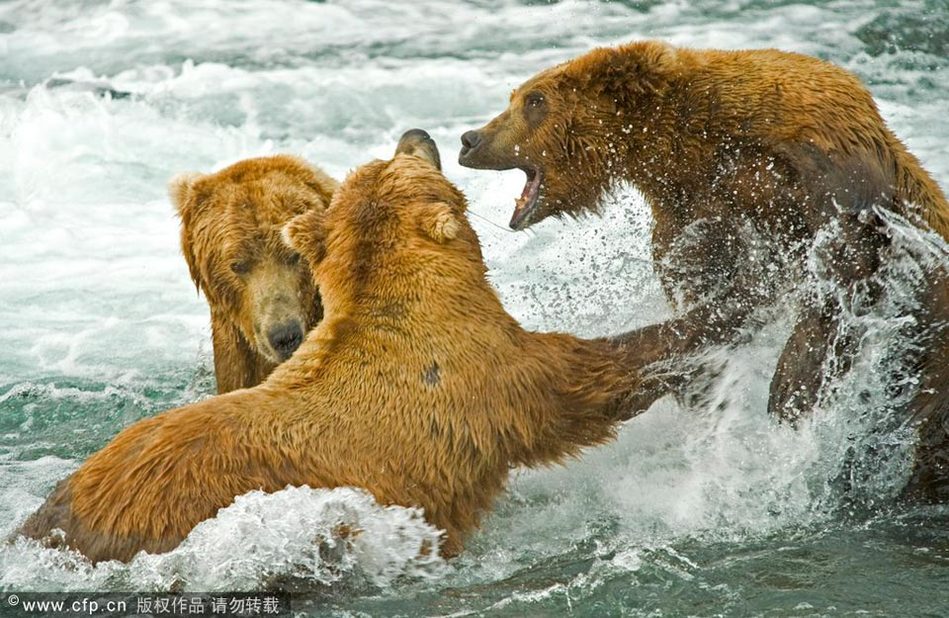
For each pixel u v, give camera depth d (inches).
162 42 1034.1
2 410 561.6
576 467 459.2
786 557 408.2
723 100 446.9
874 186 428.8
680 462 461.1
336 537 384.2
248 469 379.9
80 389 581.6
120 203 796.0
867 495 450.0
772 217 446.3
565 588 389.7
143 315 665.0
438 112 896.9
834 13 1021.2
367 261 413.1
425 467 395.9
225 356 500.7
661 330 444.1
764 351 460.1
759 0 1053.8
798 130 430.9
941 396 444.5
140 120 893.2
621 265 546.6
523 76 948.0
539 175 490.9
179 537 372.8
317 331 414.6
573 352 425.1
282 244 469.4
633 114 466.6
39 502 460.8
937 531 426.6
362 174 434.0
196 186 491.8
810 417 438.3
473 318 406.9
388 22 1063.0
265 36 1040.2
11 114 903.1
